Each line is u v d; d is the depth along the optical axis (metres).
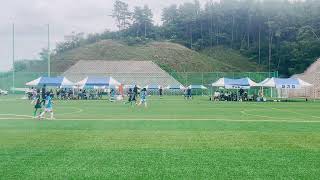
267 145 15.52
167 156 13.09
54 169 11.09
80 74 132.00
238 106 48.53
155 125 23.48
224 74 113.06
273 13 184.25
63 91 72.31
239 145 15.50
